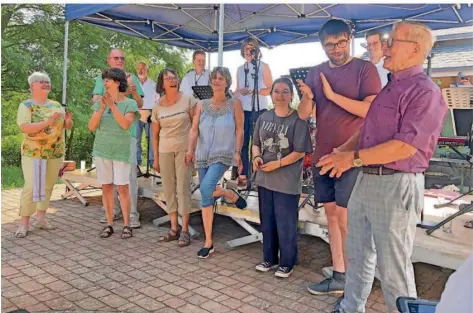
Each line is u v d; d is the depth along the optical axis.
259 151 3.12
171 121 3.70
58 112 4.06
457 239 2.96
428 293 2.87
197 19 6.73
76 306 2.54
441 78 7.03
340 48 2.42
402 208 1.85
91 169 5.80
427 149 1.80
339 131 2.50
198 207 4.28
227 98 3.45
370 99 2.36
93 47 11.25
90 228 4.36
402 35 1.80
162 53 12.80
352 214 2.06
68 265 3.26
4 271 3.10
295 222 3.05
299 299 2.70
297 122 2.89
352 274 2.13
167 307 2.56
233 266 3.30
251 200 4.33
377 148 1.80
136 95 4.19
